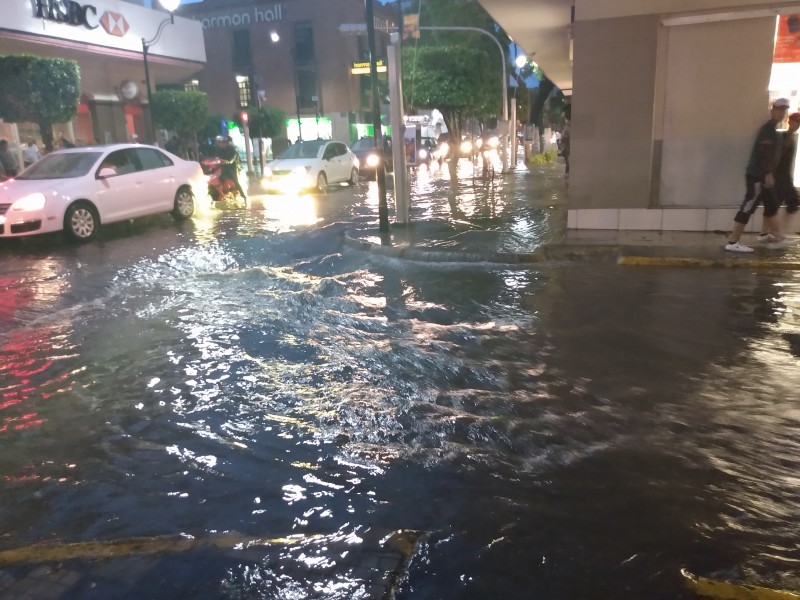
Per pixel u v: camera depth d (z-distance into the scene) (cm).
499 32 3544
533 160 3328
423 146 4047
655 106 980
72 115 1827
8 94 1691
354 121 4631
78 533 321
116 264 991
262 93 3142
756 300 672
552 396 459
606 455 377
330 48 4525
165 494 354
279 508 335
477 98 2827
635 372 496
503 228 1098
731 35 940
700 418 418
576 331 595
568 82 2834
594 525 311
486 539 302
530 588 268
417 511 328
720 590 263
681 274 791
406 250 951
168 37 2884
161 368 546
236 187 1775
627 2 949
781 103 808
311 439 411
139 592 272
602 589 266
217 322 671
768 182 827
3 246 1174
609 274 805
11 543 315
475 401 456
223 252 1062
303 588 271
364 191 2155
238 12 4659
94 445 415
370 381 499
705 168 988
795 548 291
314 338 607
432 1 3578
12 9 2069
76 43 2339
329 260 964
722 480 347
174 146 2794
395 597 264
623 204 1020
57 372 546
